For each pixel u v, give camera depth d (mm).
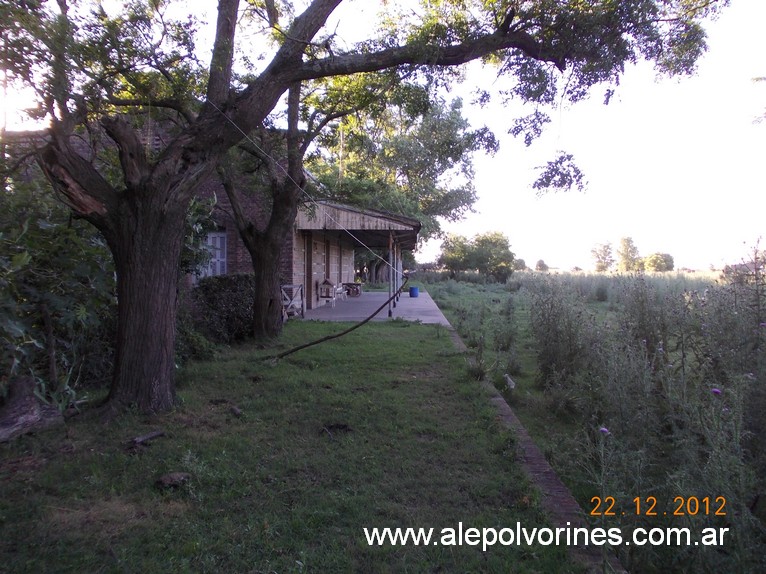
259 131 9812
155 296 5660
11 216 5371
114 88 6383
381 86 8477
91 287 5781
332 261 22859
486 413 5910
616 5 6652
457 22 7023
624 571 3098
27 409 5035
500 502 3963
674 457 4082
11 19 4547
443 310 19312
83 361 6414
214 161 6012
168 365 5848
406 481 4250
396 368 8211
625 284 9164
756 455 3947
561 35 6965
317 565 3123
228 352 9102
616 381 4676
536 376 7852
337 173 16297
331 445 4957
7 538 3326
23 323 5102
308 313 16484
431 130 26875
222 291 9828
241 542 3316
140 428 5219
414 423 5625
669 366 4961
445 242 52125
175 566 3057
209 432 5203
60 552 3180
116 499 3844
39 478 4109
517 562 3213
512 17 6961
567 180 7441
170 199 5645
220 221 14914
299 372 7746
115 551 3188
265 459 4590
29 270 5188
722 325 5242
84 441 4879
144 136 9484
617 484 3303
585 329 7172
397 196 26562
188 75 7102
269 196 11836
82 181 5273
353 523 3598
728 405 3992
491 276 47531
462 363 8578
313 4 6387
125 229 5539
